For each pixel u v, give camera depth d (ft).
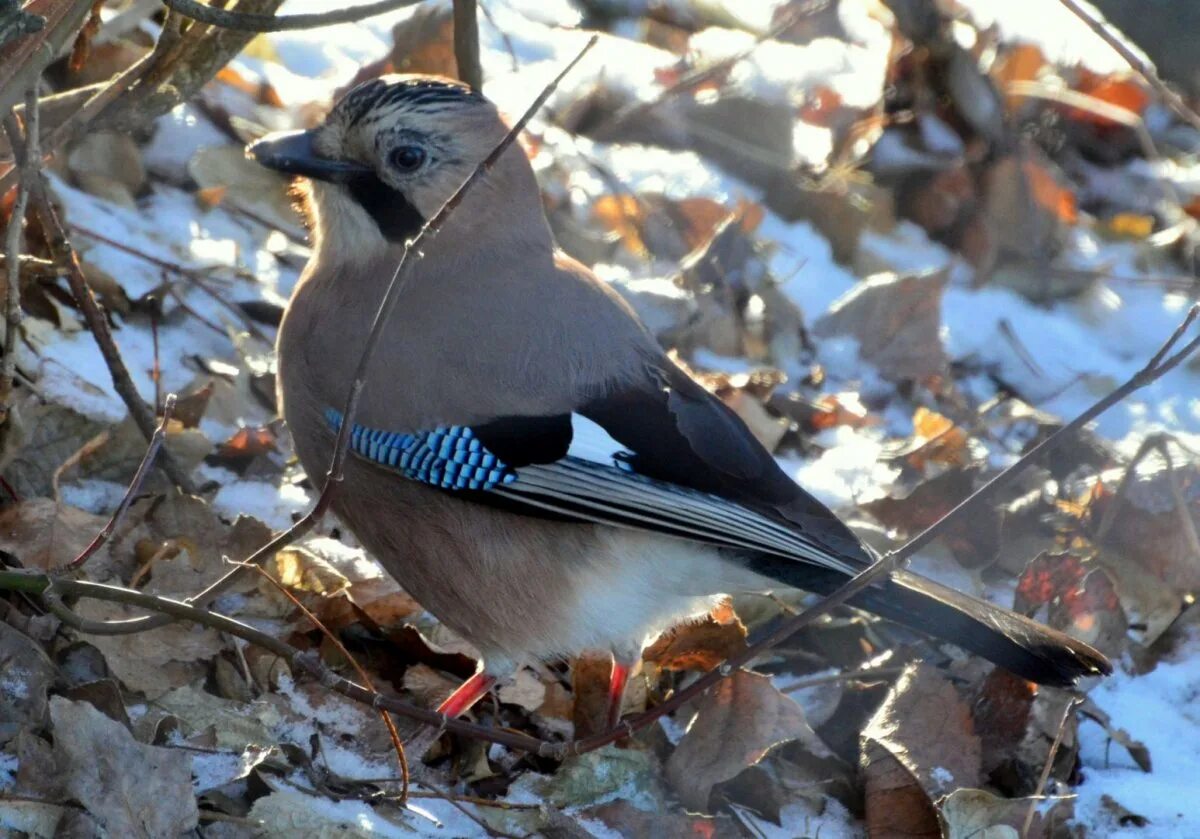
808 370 37.09
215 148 36.60
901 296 37.58
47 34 20.16
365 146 25.23
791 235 41.83
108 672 22.90
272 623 25.57
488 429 23.97
